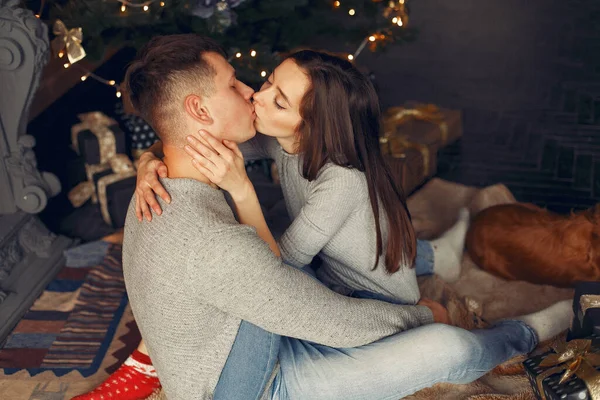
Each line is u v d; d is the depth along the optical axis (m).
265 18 3.73
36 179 3.54
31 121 4.64
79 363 2.89
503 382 2.69
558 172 4.37
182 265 1.84
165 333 1.94
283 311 1.93
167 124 1.93
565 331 2.91
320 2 4.01
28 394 2.72
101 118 4.21
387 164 2.46
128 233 2.03
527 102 5.33
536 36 6.59
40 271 3.46
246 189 2.04
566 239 3.12
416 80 5.81
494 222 3.33
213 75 1.91
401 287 2.57
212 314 1.94
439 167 4.48
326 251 2.51
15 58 3.24
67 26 3.45
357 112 2.28
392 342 2.23
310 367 2.16
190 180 1.91
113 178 3.96
